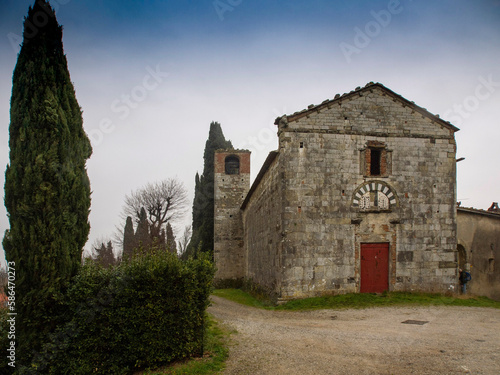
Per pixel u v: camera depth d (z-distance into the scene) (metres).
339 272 17.89
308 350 10.06
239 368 8.90
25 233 8.70
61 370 8.46
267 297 20.41
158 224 44.22
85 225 9.62
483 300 17.77
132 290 8.88
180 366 8.96
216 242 34.44
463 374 8.12
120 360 8.77
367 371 8.49
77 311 8.58
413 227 18.66
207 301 9.77
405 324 12.92
